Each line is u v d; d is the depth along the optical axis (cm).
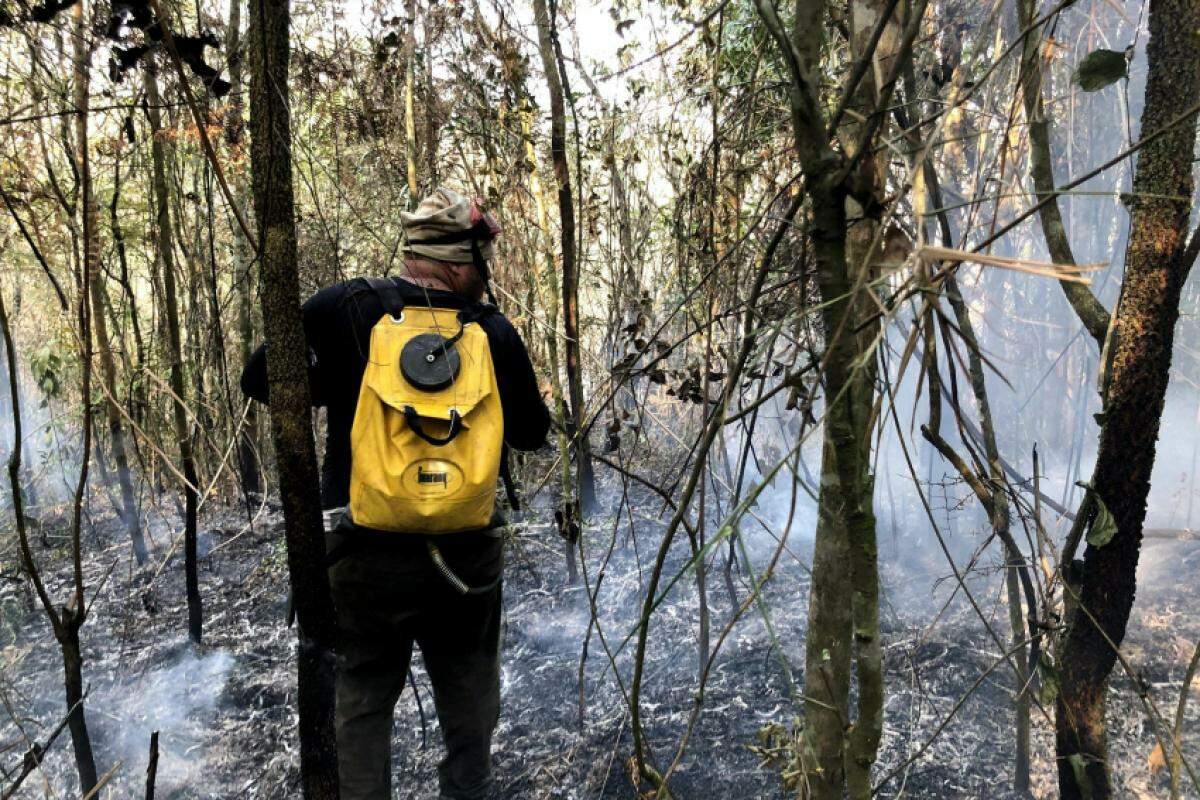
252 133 115
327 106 315
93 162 337
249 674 301
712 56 276
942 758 219
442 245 186
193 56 133
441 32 338
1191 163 128
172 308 313
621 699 264
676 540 386
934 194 153
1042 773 209
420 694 281
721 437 321
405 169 370
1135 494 136
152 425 433
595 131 400
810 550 361
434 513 172
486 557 189
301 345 120
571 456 368
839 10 194
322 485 187
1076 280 73
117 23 133
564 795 223
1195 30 123
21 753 252
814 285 228
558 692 275
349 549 180
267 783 236
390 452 171
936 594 308
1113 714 228
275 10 113
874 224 119
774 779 216
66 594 383
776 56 245
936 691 249
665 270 427
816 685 138
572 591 351
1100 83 134
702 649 261
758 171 261
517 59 341
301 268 438
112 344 475
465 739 203
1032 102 149
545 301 447
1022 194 97
